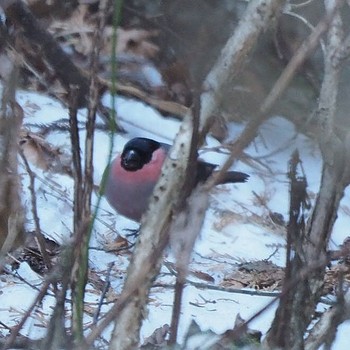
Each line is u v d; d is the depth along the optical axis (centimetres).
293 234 398
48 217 805
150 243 375
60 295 390
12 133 388
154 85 1145
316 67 862
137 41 1151
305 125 482
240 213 904
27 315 391
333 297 660
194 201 369
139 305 382
